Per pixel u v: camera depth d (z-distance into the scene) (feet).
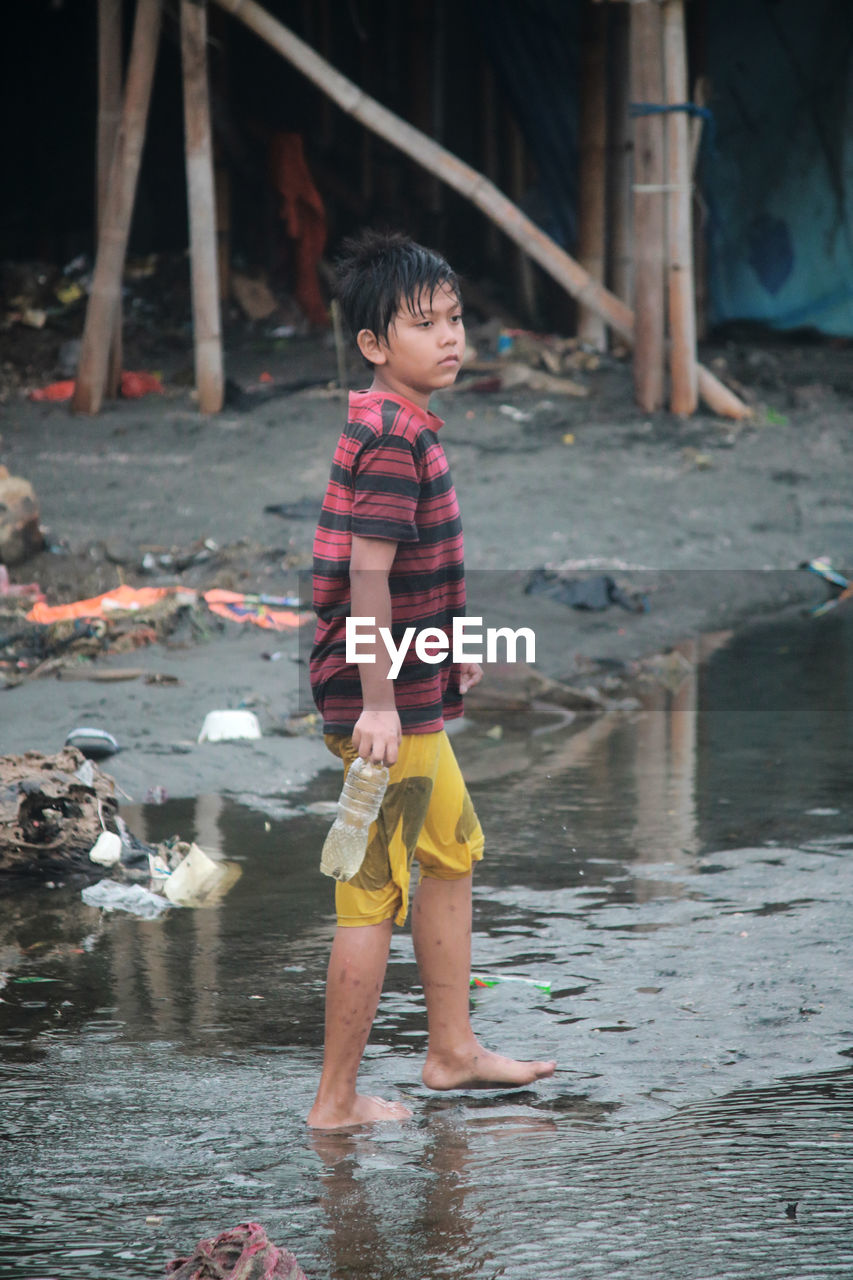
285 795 25.20
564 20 83.82
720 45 86.43
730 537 48.60
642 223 64.13
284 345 80.74
